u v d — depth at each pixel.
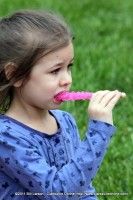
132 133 4.20
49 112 2.52
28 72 2.27
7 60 2.29
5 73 2.32
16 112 2.38
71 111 4.52
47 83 2.27
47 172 2.21
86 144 2.23
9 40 2.30
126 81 5.32
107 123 2.26
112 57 5.98
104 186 3.47
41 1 8.12
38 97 2.30
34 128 2.36
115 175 3.62
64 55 2.27
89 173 2.21
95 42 6.56
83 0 8.55
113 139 4.06
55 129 2.46
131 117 4.51
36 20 2.34
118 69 5.56
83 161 2.20
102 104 2.28
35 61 2.25
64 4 8.16
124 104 4.72
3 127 2.29
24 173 2.21
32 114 2.38
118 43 6.57
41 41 2.25
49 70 2.27
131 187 3.44
